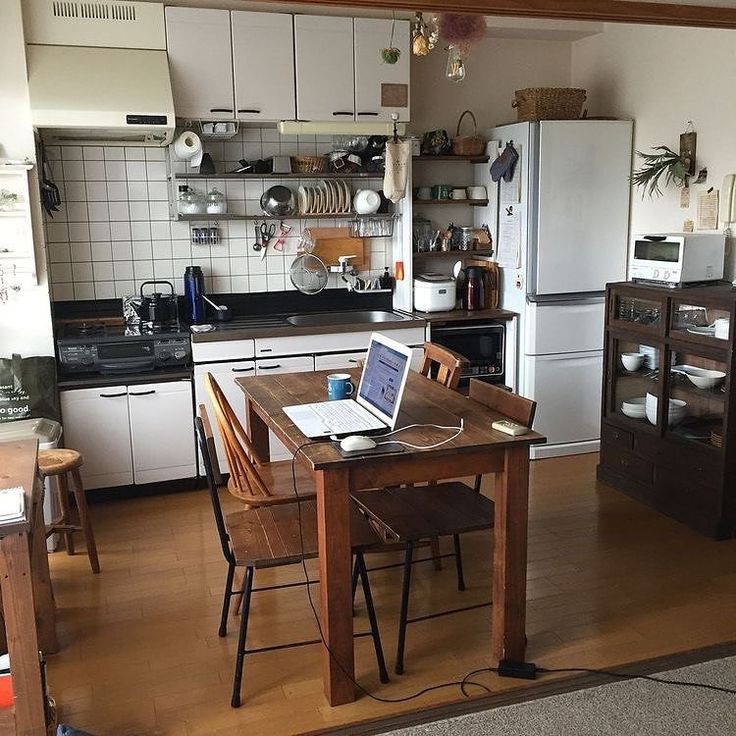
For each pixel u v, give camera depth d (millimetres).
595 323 4996
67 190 4617
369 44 4633
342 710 2549
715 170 4348
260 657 2859
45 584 2865
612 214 4949
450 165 5387
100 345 4293
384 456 2443
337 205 4926
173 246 4863
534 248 4844
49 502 3869
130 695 2650
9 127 3967
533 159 4746
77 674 2775
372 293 5297
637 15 3371
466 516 2893
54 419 4105
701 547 3701
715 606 3156
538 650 2859
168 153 4664
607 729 2420
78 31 4117
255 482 2830
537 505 4242
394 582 3408
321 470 2418
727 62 4223
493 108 5371
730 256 4246
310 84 4555
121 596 3328
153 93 4137
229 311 4840
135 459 4402
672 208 4668
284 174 4754
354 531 2744
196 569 3570
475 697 2594
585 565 3523
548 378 4973
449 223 5449
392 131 4777
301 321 4910
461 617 3113
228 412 2928
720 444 3729
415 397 3193
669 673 2699
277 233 5043
